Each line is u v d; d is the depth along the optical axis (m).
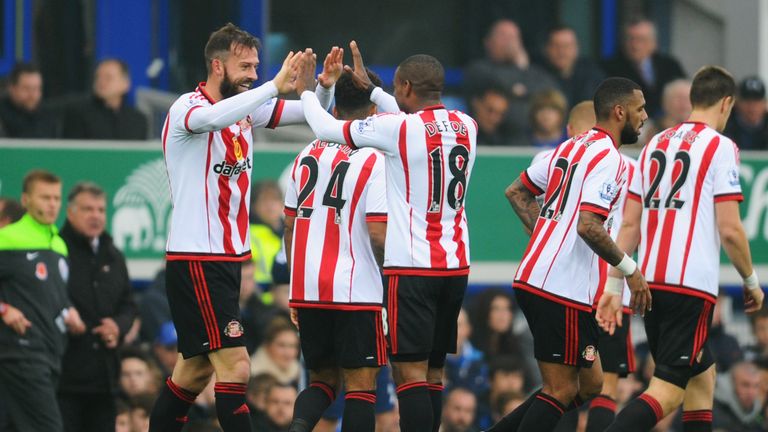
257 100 26.02
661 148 29.12
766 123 49.97
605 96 27.80
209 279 26.75
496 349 43.06
